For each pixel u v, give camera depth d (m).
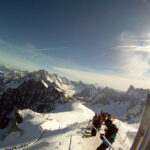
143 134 3.09
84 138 10.88
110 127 6.82
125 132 22.41
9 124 106.62
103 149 6.56
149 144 2.75
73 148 8.95
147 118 3.08
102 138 6.72
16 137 64.69
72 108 183.25
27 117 96.69
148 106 3.12
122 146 12.36
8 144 54.41
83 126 14.98
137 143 3.27
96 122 11.34
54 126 69.19
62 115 122.75
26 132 63.31
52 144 11.00
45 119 84.50
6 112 165.75
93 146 9.73
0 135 84.50
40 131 51.38
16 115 97.94
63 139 11.09
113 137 6.62
